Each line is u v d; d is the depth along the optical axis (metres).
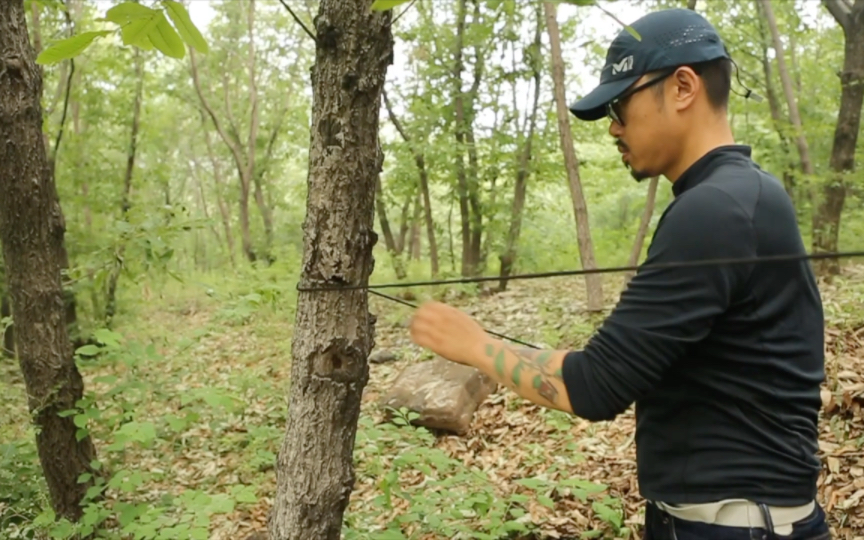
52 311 3.27
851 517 2.95
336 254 1.84
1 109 2.99
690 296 1.20
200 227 3.55
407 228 14.91
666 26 1.36
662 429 1.36
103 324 6.64
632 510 3.27
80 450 3.41
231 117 17.95
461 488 3.43
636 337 1.21
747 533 1.28
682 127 1.37
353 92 1.76
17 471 3.78
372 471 3.49
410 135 10.27
